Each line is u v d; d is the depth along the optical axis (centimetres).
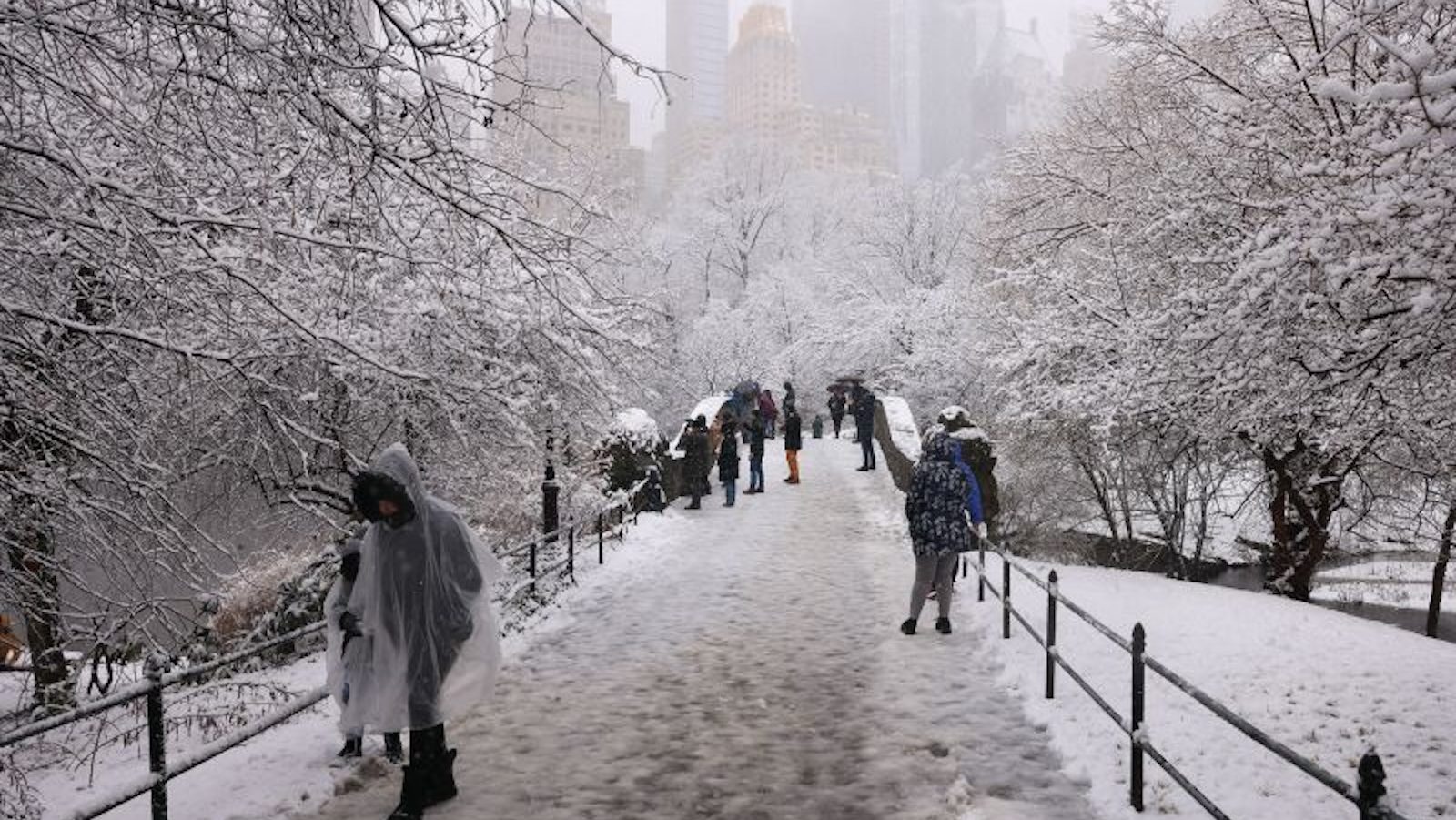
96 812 400
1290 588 1445
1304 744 605
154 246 604
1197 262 806
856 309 4512
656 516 1778
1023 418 1641
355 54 574
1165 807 502
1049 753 605
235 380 905
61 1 583
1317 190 673
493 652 523
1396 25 759
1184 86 1431
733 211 5825
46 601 756
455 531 514
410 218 959
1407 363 696
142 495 752
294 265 814
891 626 964
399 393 1045
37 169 685
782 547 1462
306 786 545
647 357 1202
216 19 568
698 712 697
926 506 915
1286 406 870
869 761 593
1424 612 2200
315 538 1198
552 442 1335
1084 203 1706
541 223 796
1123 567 2275
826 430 4981
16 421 704
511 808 522
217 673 934
